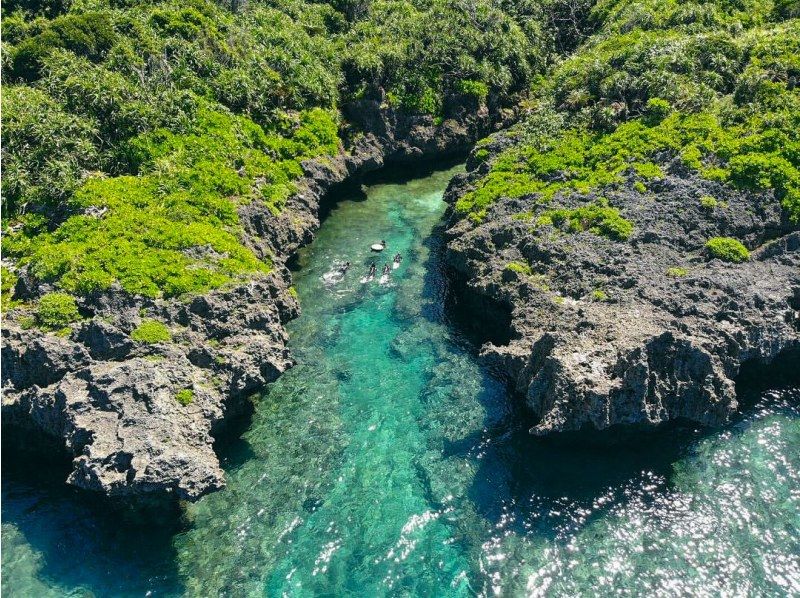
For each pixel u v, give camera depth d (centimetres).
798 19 6153
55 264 3559
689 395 3344
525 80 7762
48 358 3153
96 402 2981
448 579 2736
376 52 6838
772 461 3247
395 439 3469
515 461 3325
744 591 2648
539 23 8425
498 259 4525
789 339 3594
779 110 4800
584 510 3048
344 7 8131
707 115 5025
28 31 5928
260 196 4869
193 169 4659
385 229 5700
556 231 4472
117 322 3356
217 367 3378
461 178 5775
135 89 4978
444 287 4869
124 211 4053
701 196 4350
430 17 7644
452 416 3631
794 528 2900
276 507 3062
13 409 3209
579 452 3369
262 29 6688
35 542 2859
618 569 2766
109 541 2881
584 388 3200
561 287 4062
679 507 3038
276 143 5612
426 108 6806
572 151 5262
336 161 5975
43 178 4147
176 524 2967
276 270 4412
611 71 5922
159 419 2897
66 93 4784
